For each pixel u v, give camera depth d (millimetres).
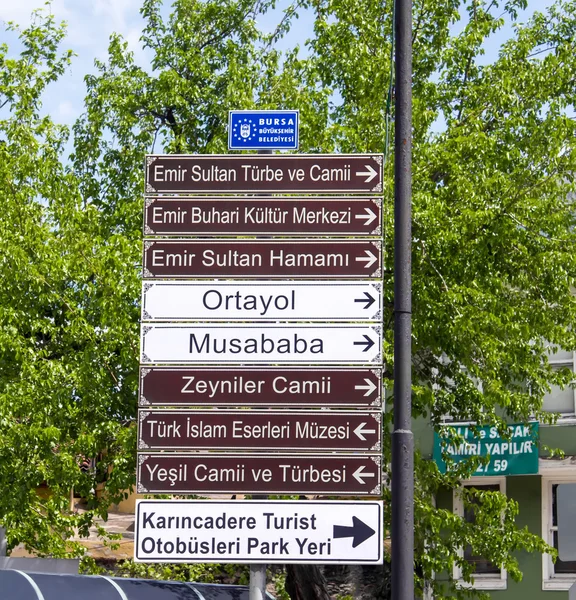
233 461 10969
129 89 23234
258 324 11133
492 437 24797
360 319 11078
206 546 10773
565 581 24688
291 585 19125
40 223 19891
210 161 11430
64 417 17984
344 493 10859
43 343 19516
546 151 19344
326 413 10977
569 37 22344
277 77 20406
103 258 18234
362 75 20094
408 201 11031
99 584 13812
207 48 23750
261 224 11305
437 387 21781
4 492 17703
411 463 10461
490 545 18359
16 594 13156
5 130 21328
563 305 19453
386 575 20469
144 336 11156
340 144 19438
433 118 19344
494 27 21781
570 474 24734
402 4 11383
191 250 11305
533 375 19562
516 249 19156
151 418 11047
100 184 23031
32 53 23594
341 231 11242
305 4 23078
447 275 18641
